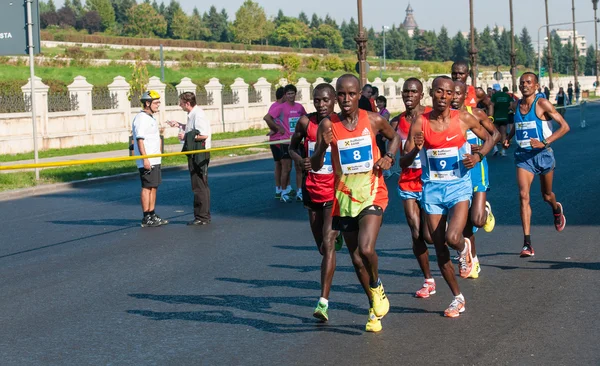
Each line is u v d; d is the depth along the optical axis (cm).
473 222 774
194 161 1207
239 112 3781
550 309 684
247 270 887
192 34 14562
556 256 904
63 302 763
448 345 592
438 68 10312
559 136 922
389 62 11412
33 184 1767
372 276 622
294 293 775
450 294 752
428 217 670
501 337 607
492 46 16988
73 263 952
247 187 1689
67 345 620
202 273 877
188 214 1340
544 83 9725
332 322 666
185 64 7294
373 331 632
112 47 9044
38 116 2706
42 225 1255
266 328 654
